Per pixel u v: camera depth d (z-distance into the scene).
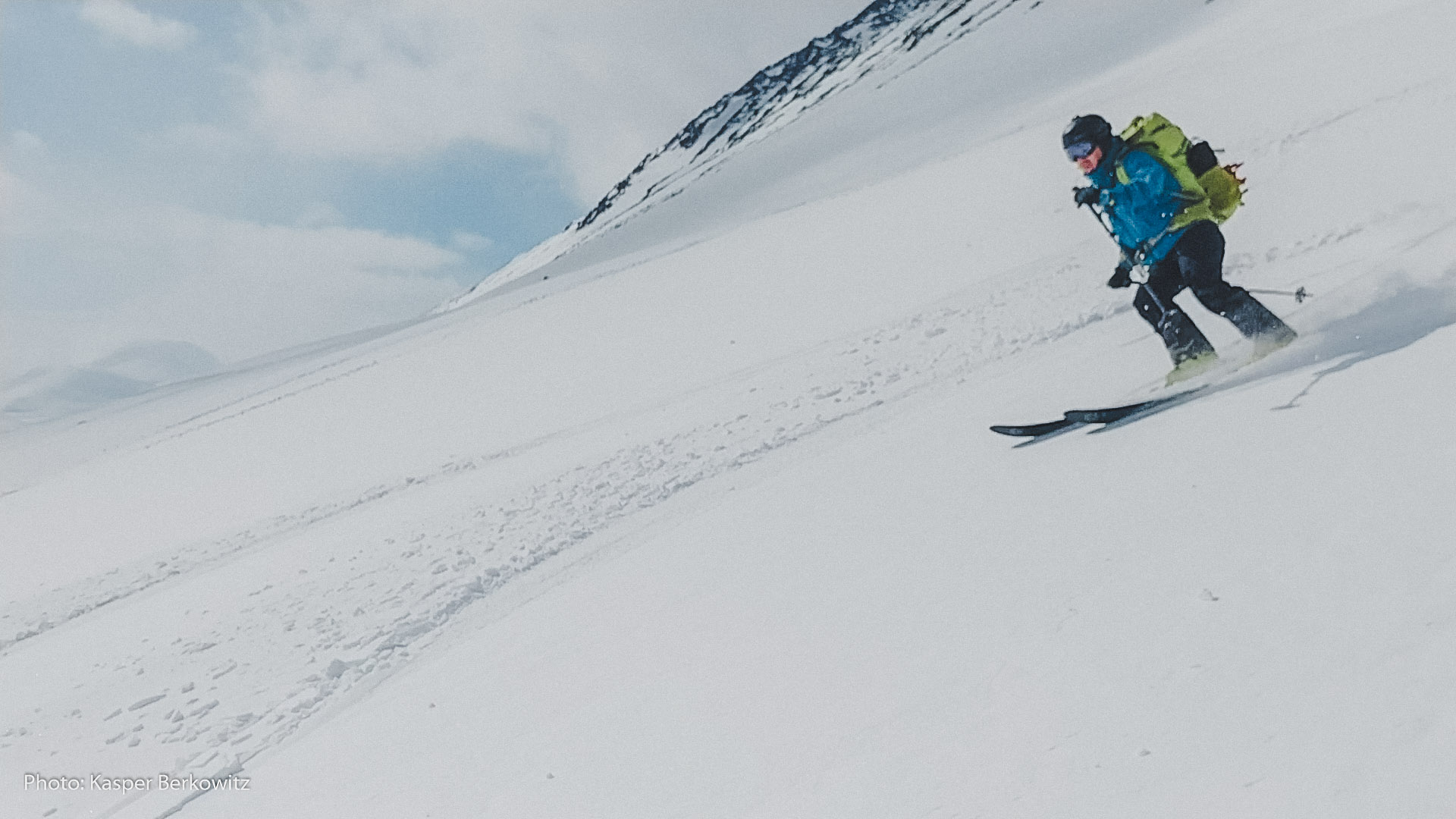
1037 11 100.44
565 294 39.03
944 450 6.09
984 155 32.03
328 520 14.11
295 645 7.86
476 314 48.22
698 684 3.95
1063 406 6.20
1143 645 2.87
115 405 64.00
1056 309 10.60
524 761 3.92
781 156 104.94
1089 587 3.38
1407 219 7.93
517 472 12.98
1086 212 17.84
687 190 128.88
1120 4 80.06
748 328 18.64
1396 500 3.06
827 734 3.12
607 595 5.88
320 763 5.03
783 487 6.86
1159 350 6.91
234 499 18.75
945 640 3.43
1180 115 22.95
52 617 12.79
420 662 6.36
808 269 22.45
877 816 2.59
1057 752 2.54
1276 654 2.56
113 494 23.55
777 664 3.82
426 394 24.02
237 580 11.47
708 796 3.05
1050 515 4.23
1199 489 3.83
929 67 109.19
